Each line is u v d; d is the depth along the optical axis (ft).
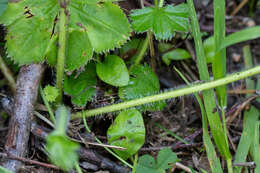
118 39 1.59
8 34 1.57
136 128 1.57
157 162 1.57
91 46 1.58
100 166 1.57
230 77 1.58
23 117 1.53
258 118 1.70
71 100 1.60
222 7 1.58
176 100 1.71
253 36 1.55
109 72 1.60
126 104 1.60
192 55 1.80
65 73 1.61
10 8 1.57
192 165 1.65
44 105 1.59
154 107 1.63
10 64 1.63
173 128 1.73
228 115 1.68
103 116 1.62
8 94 1.63
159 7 1.63
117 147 1.57
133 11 1.63
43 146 1.57
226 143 1.57
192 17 1.60
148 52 1.70
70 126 1.59
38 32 1.57
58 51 1.52
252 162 1.59
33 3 1.58
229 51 1.90
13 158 1.51
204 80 1.60
